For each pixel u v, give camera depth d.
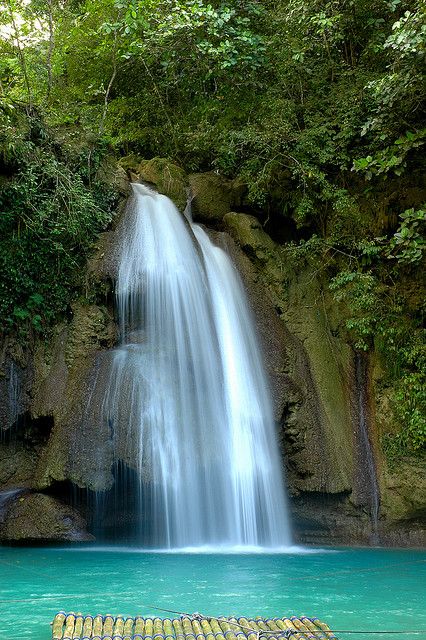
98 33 16.98
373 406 13.16
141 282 12.30
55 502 10.51
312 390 12.82
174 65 16.36
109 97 18.41
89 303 12.41
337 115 15.03
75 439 10.49
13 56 17.69
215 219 15.42
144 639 4.78
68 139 13.91
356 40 15.76
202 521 10.70
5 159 12.20
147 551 10.16
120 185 14.20
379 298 13.61
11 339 11.90
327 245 14.48
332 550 11.14
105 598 6.53
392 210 14.12
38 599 6.46
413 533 12.02
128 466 10.33
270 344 13.03
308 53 15.98
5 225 12.19
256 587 7.26
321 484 11.87
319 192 15.19
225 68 15.65
